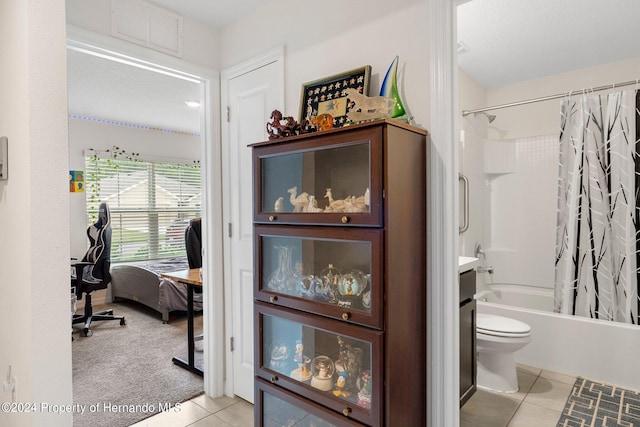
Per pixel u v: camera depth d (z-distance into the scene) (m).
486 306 2.95
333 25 1.79
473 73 3.27
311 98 1.81
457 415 1.45
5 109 1.22
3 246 1.27
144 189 5.40
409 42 1.51
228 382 2.42
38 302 1.06
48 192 1.08
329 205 1.44
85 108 4.28
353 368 1.39
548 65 3.10
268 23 2.10
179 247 5.76
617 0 2.14
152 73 3.14
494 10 2.25
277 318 1.65
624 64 3.00
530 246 3.45
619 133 2.68
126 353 3.13
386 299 1.26
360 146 1.33
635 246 2.60
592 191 2.76
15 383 1.18
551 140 3.33
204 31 2.34
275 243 1.69
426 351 1.48
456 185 1.46
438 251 1.44
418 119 1.49
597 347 2.49
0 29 1.26
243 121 2.29
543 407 2.17
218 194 2.42
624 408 2.14
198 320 4.14
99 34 1.88
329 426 1.50
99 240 3.78
